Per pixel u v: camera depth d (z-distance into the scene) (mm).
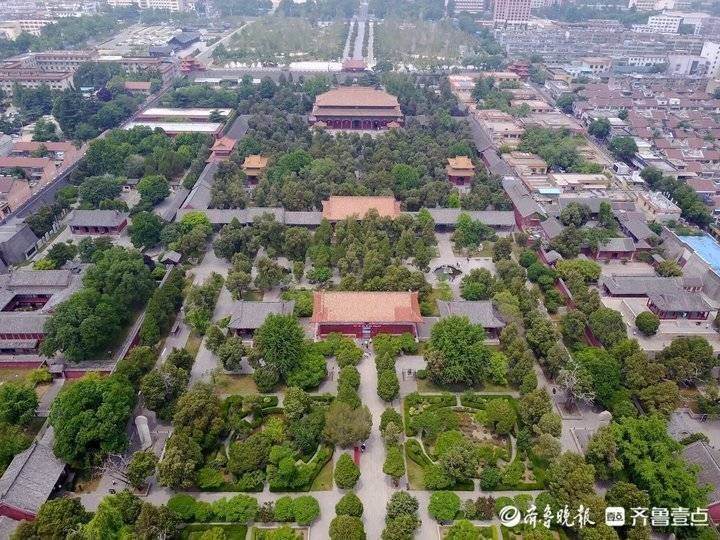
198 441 78500
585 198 151750
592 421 88000
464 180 170125
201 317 103938
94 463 76000
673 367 91312
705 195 160250
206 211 141750
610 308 109125
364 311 102500
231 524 70750
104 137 186375
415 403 89750
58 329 93000
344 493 75625
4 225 134750
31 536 64062
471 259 132625
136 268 109750
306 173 159375
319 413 83500
